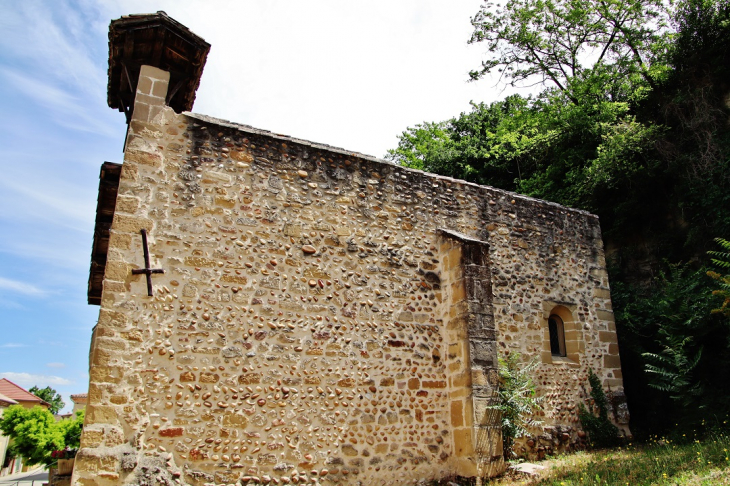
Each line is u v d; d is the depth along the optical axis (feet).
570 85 55.06
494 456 23.21
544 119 56.44
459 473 23.47
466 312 25.09
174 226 21.39
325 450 21.52
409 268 26.61
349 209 25.81
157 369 19.45
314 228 24.52
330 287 24.06
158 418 18.90
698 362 30.45
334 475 21.34
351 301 24.39
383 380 23.90
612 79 51.60
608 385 31.81
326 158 25.98
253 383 20.95
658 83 47.96
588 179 44.34
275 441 20.63
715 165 38.09
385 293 25.45
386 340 24.66
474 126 72.74
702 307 31.53
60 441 76.07
